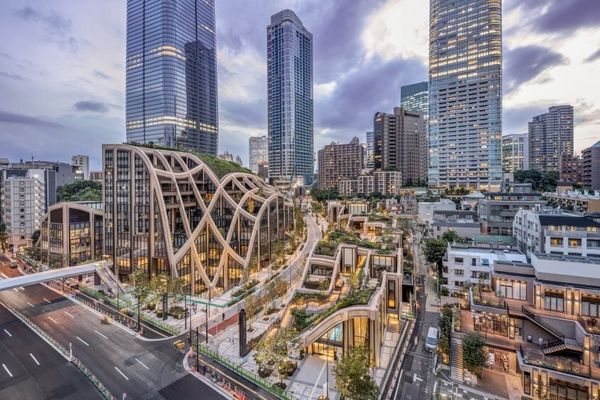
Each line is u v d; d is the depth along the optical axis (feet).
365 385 109.50
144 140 629.92
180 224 264.11
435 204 425.69
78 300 223.30
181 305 218.59
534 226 234.17
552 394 119.24
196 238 252.42
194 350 158.10
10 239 390.21
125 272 258.37
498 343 138.82
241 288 258.57
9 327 180.34
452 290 222.07
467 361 132.67
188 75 650.43
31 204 407.85
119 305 214.28
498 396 123.34
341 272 216.13
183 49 637.30
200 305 223.51
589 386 112.37
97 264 244.42
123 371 138.72
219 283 266.57
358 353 120.37
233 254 274.57
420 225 433.07
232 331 182.09
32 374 135.85
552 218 226.38
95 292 235.61
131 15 642.22
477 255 216.74
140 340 167.73
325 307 168.66
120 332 176.35
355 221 394.93
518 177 629.51
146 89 625.00
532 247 236.22
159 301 214.07
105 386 127.75
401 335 174.29
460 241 276.21
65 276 222.07
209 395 123.54
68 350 155.53
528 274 153.69
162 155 261.85
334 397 124.67
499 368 139.64
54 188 471.62
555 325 132.16
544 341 135.54
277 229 359.87
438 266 257.96
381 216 389.60
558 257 152.76
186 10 647.56
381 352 157.17
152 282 203.92
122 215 260.42
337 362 125.08
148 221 249.14
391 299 187.52
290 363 143.33
